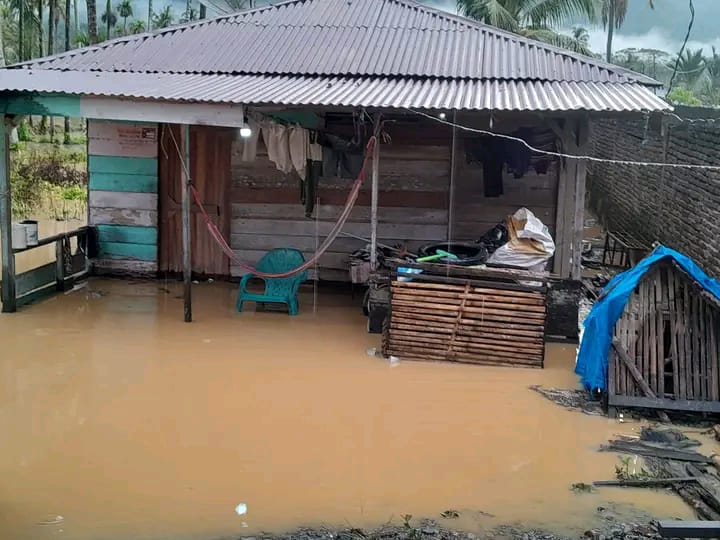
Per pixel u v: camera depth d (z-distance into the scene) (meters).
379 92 9.22
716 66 35.97
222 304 10.23
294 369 7.77
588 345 7.20
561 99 8.74
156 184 11.32
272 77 10.29
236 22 12.09
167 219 11.48
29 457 5.59
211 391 7.07
